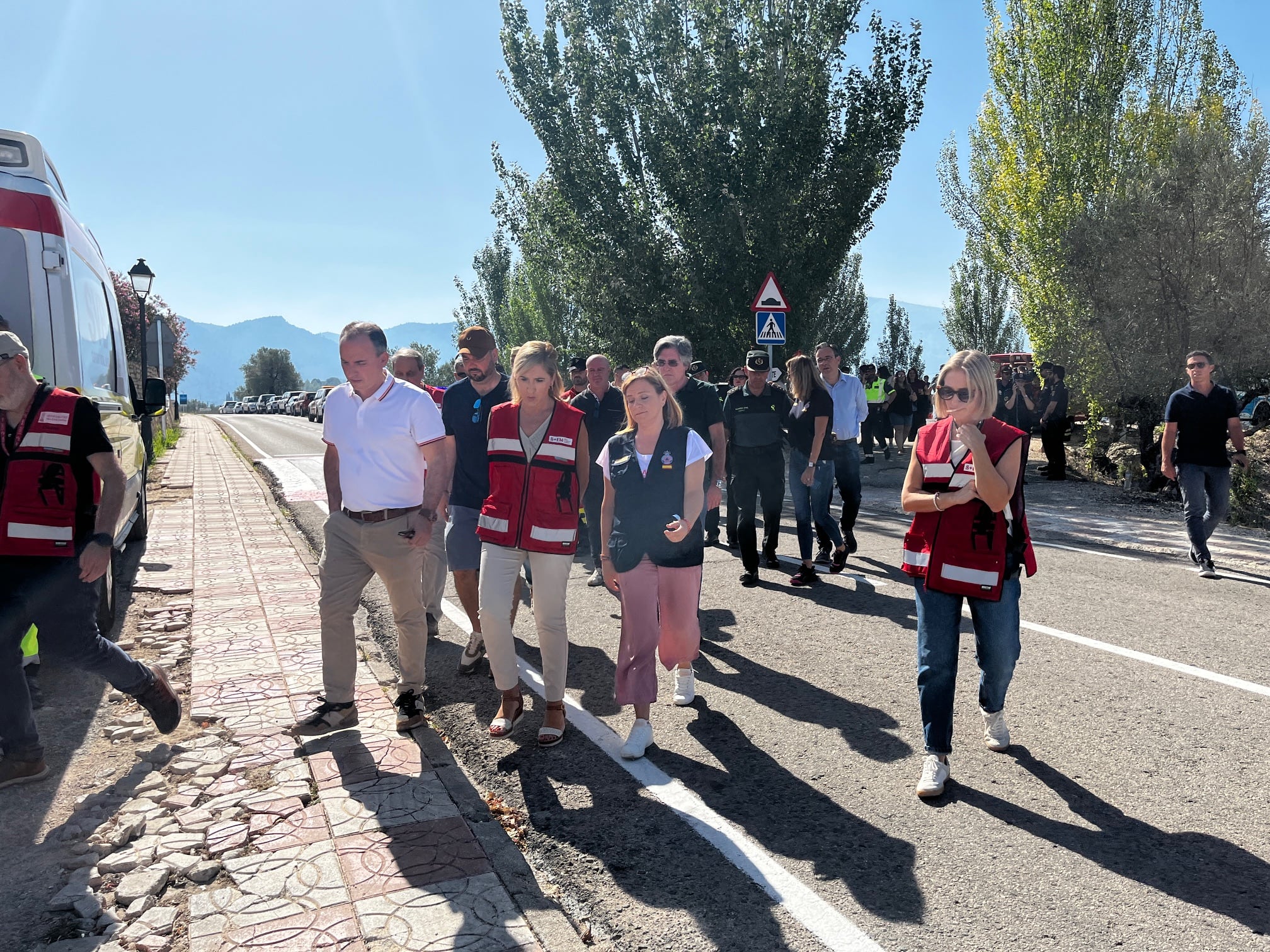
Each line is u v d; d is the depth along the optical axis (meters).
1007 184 16.89
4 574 3.42
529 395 3.91
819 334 33.34
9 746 3.52
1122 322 13.45
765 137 18.39
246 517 10.52
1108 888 2.79
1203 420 7.12
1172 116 15.79
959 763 3.75
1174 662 5.00
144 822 3.19
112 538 3.59
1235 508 10.24
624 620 3.94
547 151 20.08
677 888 2.84
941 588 3.42
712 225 18.56
